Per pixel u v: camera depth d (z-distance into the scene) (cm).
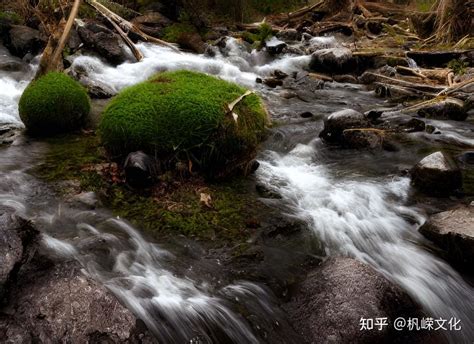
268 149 554
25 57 934
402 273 343
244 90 469
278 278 321
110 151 432
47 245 306
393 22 1603
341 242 369
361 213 412
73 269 269
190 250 335
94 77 804
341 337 272
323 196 436
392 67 1005
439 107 719
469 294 332
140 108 418
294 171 492
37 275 267
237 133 424
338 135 579
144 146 408
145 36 1073
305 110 739
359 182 476
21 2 1091
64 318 235
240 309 289
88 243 322
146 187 402
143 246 332
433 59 1047
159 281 296
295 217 391
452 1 1205
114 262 308
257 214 388
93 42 932
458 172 454
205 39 1281
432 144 595
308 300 298
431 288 331
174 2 1348
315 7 1709
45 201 376
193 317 272
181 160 415
